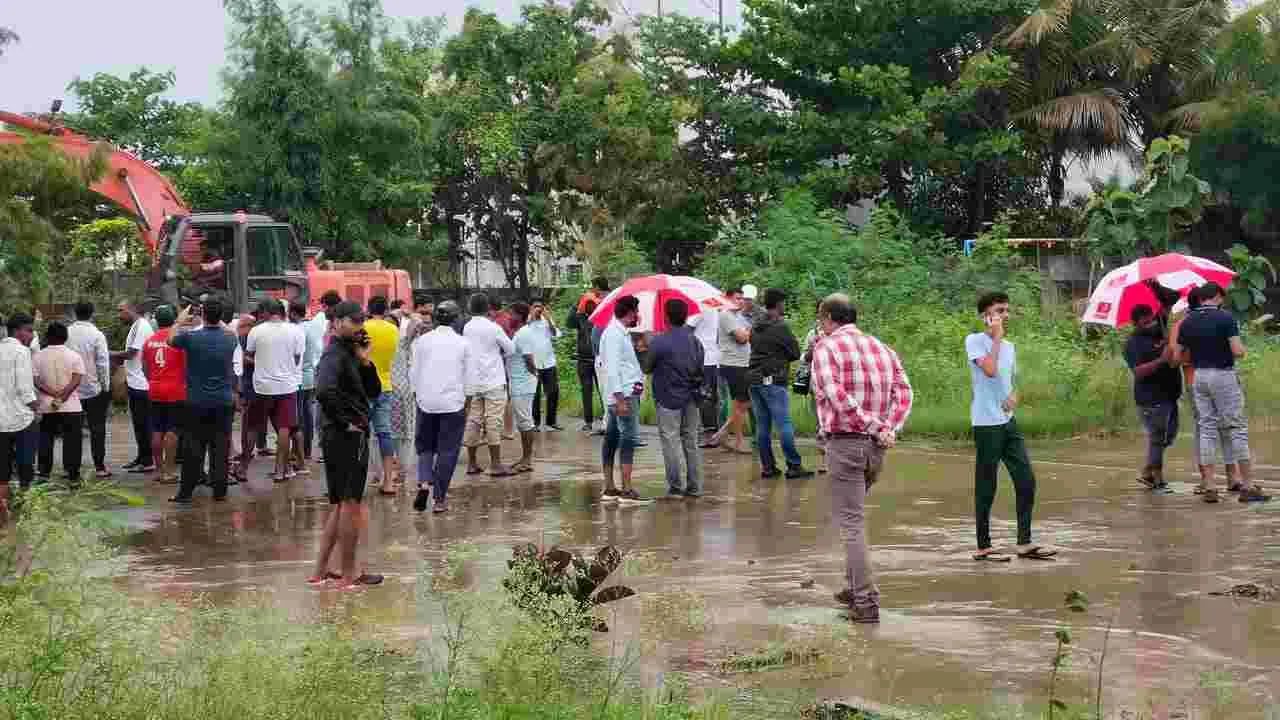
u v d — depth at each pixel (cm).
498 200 4016
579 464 1716
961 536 1170
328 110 3397
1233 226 3750
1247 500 1326
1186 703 678
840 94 3819
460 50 4022
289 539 1216
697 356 1409
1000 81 3506
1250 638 807
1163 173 2530
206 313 1431
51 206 1988
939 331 2320
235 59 3394
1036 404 1980
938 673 743
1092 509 1301
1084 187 3978
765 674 744
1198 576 988
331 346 1006
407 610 894
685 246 3897
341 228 3481
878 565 1049
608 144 3856
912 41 3800
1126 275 1662
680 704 663
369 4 3506
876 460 884
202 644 634
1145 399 1405
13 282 1938
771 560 1078
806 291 2716
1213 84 3753
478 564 1065
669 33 3869
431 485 1395
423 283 4088
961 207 3897
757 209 3759
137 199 2328
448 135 3925
